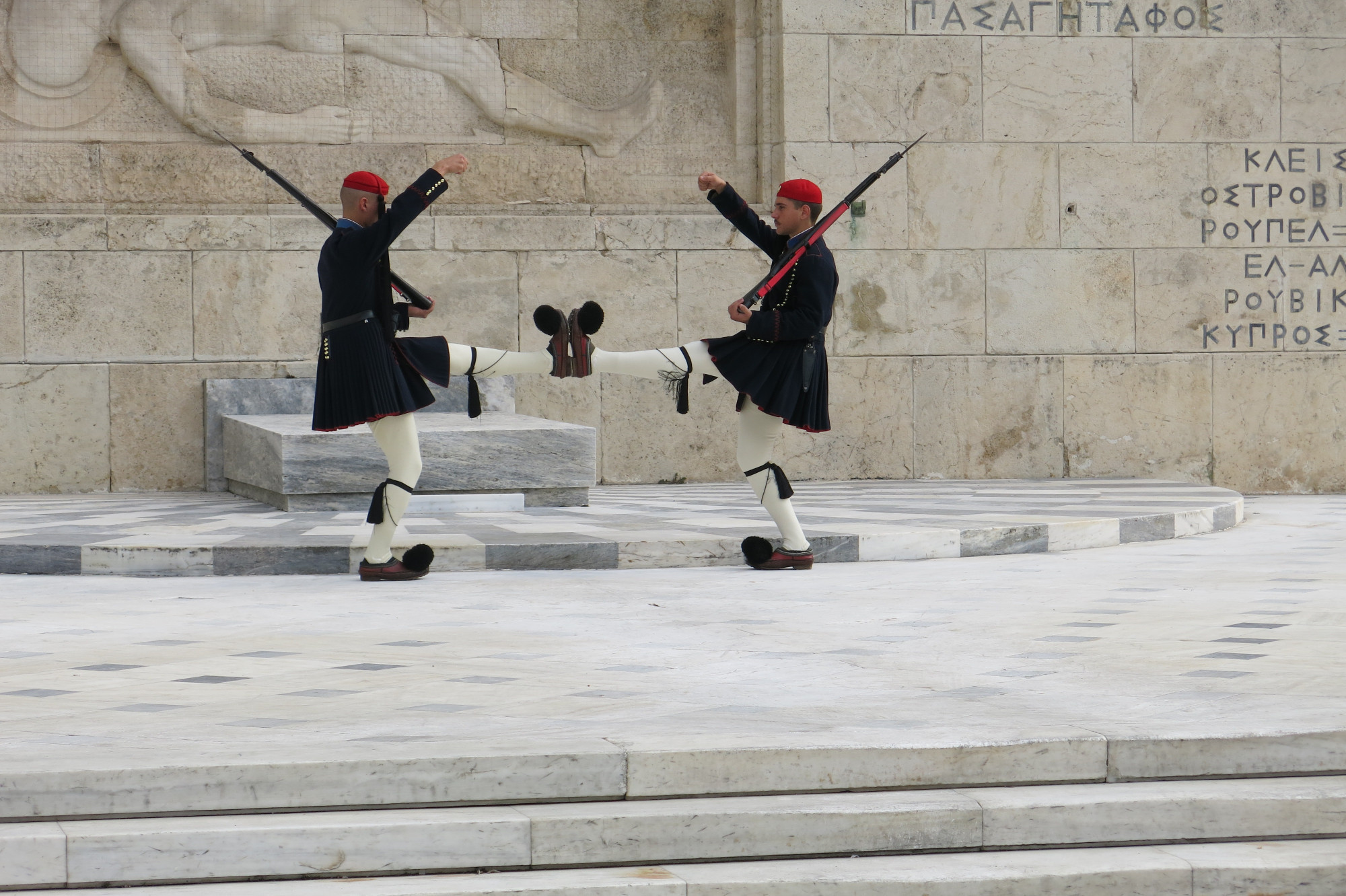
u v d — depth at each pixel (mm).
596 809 12453
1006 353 46125
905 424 45812
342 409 24484
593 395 44844
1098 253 46281
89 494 42219
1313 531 34719
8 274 42281
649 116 46250
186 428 43188
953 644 19141
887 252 45500
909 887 11938
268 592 24328
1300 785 13406
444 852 11969
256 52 44438
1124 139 46250
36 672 17078
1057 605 22547
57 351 42594
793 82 45000
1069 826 12773
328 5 44750
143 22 43656
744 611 22141
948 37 45531
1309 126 46938
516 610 22234
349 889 11539
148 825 11828
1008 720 14297
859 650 18688
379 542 25766
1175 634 19781
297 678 16734
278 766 12266
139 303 42938
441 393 43438
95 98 43656
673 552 27797
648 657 18188
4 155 43125
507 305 44469
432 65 45219
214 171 44188
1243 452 46906
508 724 14125
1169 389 46562
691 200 46469
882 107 45438
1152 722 14219
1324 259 47062
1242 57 46562
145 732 13719
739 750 12938
